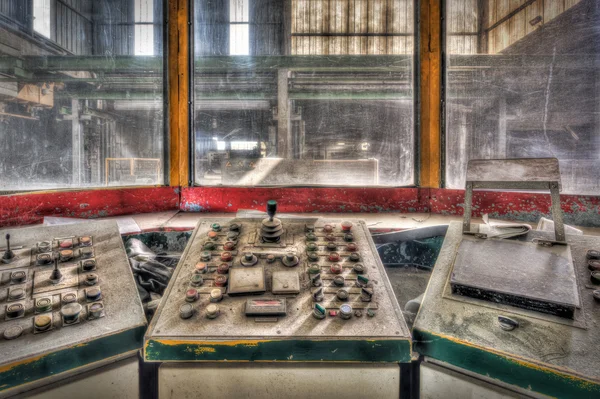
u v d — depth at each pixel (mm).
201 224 993
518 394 594
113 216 1498
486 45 3346
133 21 5383
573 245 812
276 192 1647
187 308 660
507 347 592
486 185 906
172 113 1610
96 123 5879
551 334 604
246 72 4301
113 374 654
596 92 2453
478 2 3320
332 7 4848
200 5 5047
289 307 690
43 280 718
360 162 1972
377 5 4750
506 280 710
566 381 537
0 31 3771
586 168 1842
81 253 813
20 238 838
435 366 693
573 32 2590
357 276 776
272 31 5020
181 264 820
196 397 657
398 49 4801
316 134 5602
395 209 1657
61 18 4867
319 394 657
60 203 1395
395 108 5301
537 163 861
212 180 4141
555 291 664
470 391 643
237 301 703
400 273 1339
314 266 800
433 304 710
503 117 3291
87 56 3930
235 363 652
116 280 747
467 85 3312
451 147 1728
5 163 4516
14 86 3992
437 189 1630
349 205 1664
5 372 543
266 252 860
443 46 1638
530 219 1467
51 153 5289
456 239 894
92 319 643
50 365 574
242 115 5695
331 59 3900
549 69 2871
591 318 623
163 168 1637
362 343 625
